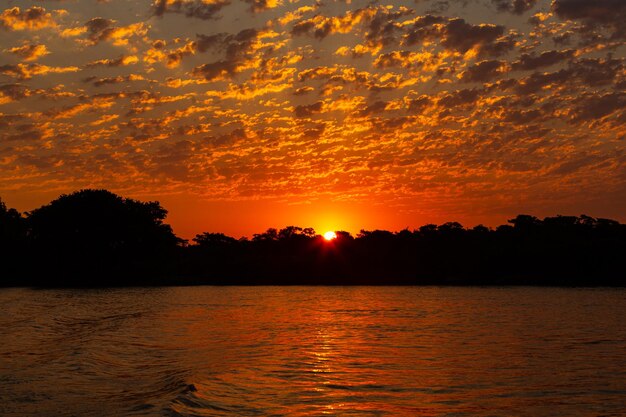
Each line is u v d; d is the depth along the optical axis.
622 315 57.06
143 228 143.75
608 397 20.33
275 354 29.66
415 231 173.62
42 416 16.84
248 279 148.12
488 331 41.97
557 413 18.30
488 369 25.78
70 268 141.00
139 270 145.75
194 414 17.20
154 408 17.50
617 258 140.50
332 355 29.56
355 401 19.55
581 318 53.59
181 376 22.95
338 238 170.88
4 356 27.39
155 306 68.19
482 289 118.00
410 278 147.12
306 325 45.91
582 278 137.25
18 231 145.88
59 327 42.38
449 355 29.91
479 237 166.88
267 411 18.05
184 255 163.62
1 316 51.66
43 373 23.06
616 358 29.16
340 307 67.94
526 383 22.62
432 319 52.25
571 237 157.38
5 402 18.39
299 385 21.84
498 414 18.17
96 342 33.47
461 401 19.72
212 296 92.50
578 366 26.72
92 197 139.88
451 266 150.12
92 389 20.36
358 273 150.62
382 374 24.31
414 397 20.22
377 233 173.50
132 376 22.98
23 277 139.25
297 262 156.50
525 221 169.00
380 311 61.66
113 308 64.12
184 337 37.00
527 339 36.94
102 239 140.25
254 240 180.88
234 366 25.83
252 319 51.09
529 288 122.19
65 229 136.25
